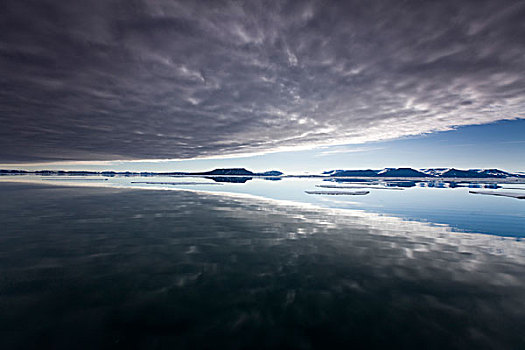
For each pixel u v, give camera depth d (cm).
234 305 431
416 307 427
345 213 1408
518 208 1656
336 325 379
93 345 330
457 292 480
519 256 688
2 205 1558
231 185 4594
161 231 938
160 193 2577
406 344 339
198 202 1856
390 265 618
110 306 423
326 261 643
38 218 1160
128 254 678
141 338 345
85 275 541
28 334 347
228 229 984
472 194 2809
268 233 927
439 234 934
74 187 3206
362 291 484
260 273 565
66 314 396
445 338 351
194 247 748
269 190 3291
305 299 452
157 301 442
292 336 355
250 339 348
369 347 334
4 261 614
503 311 415
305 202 1944
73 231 920
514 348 331
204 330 365
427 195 2659
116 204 1670
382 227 1048
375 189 3647
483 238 880
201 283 512
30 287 482
